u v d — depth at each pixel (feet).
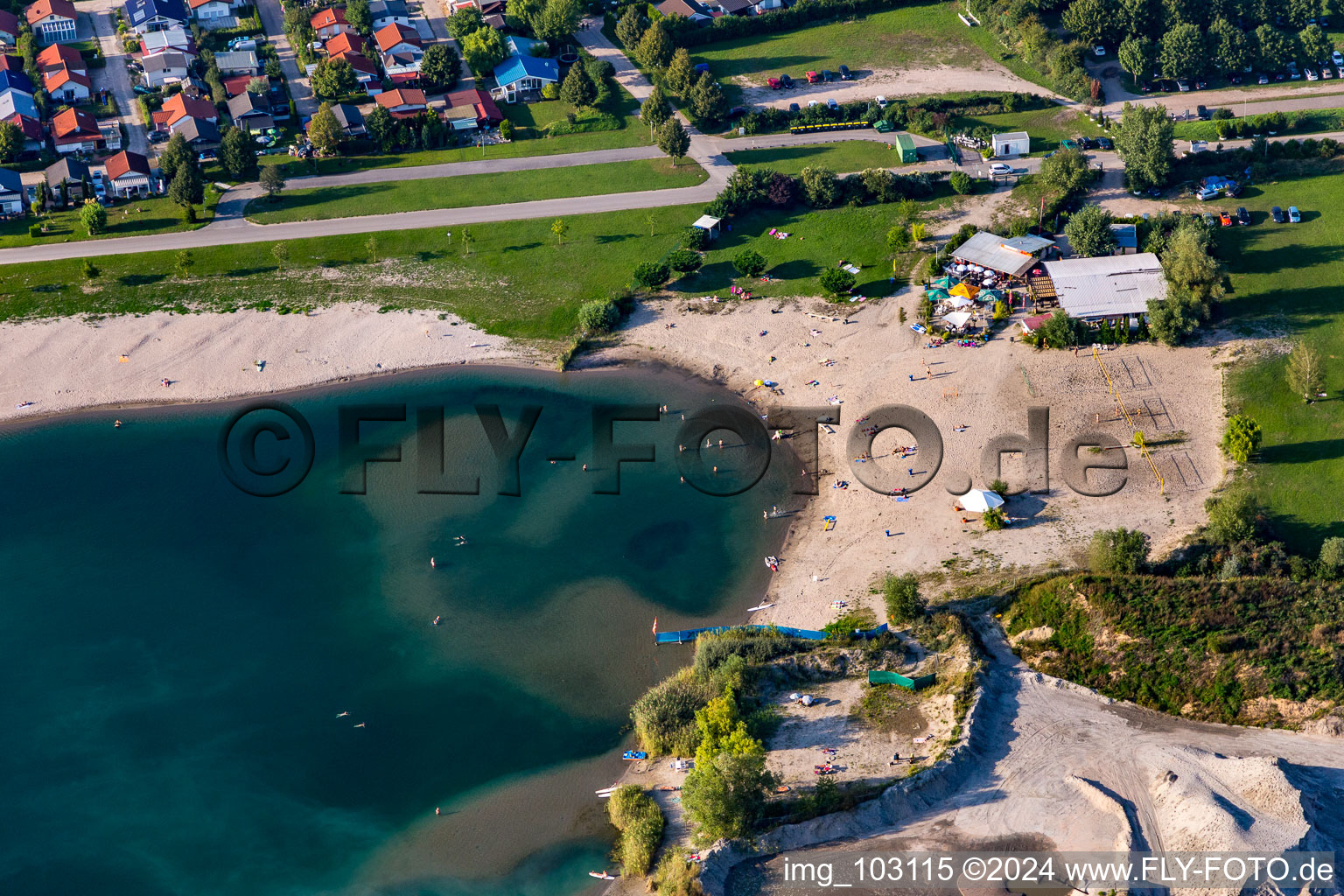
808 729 379.55
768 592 439.63
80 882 347.15
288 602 437.58
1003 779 356.79
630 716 395.34
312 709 398.62
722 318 581.53
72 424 521.24
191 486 487.61
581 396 535.60
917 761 362.94
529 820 362.53
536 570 450.30
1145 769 356.59
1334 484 456.45
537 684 406.82
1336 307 547.08
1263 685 378.94
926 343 552.41
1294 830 326.44
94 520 471.62
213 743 387.55
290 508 477.36
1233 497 432.66
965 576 434.71
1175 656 389.80
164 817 364.99
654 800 362.33
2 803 369.50
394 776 376.68
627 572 448.65
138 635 424.87
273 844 357.61
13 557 453.99
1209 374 519.60
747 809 343.05
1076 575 417.69
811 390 532.73
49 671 411.34
